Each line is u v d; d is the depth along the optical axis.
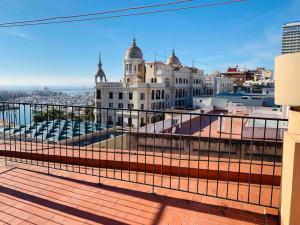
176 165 4.49
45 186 3.81
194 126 14.75
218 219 2.95
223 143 9.09
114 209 3.14
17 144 5.97
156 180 4.17
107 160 4.79
